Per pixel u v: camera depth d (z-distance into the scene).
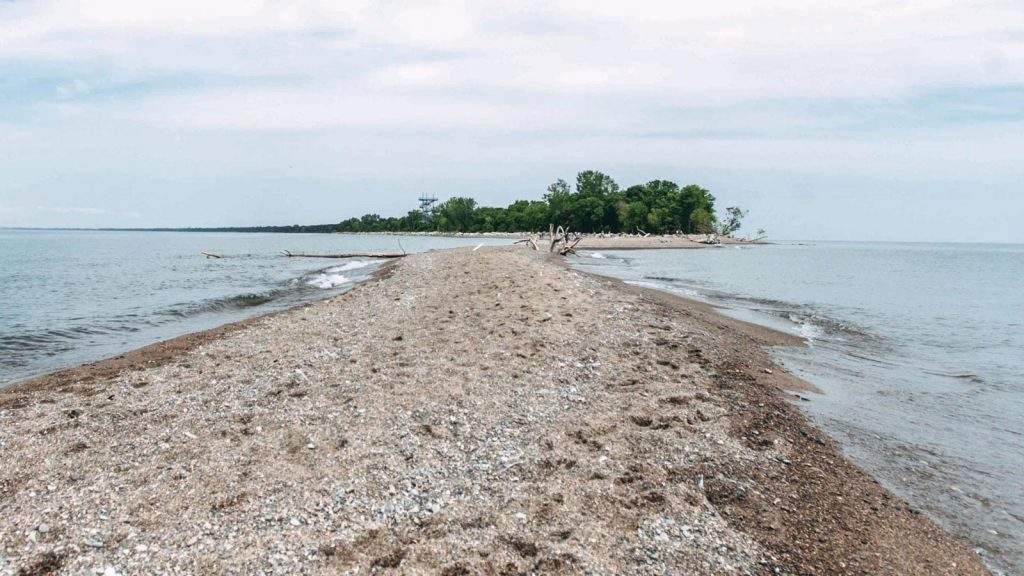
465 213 185.50
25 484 6.89
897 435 9.55
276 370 11.52
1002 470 8.34
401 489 6.91
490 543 5.93
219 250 85.62
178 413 9.25
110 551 5.61
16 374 12.68
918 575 5.89
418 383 10.52
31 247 95.56
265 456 7.66
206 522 6.13
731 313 21.75
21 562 5.41
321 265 50.31
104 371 12.14
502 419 9.07
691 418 9.42
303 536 5.92
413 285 23.53
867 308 24.94
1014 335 19.05
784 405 10.64
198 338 15.52
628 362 12.44
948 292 33.44
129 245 110.00
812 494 7.37
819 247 148.88
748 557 5.94
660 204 131.50
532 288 20.17
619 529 6.26
